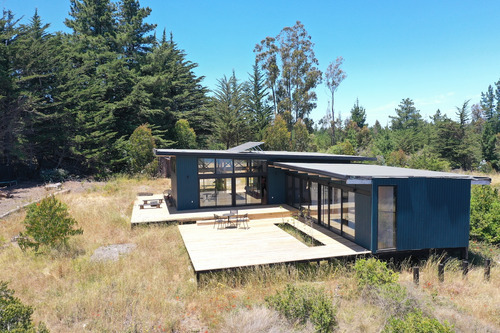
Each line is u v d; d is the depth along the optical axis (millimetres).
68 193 24859
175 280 10633
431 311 8227
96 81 36281
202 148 49375
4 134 27859
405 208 12016
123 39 41500
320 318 7656
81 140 31750
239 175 20281
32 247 13000
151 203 19797
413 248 12156
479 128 78625
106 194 24422
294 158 20484
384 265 10102
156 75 40750
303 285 9281
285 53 58062
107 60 40031
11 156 29797
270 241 13562
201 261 11070
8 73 26875
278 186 20844
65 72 32094
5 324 6105
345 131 71500
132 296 9258
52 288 9750
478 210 15859
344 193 14070
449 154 41812
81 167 35094
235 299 9234
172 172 21703
